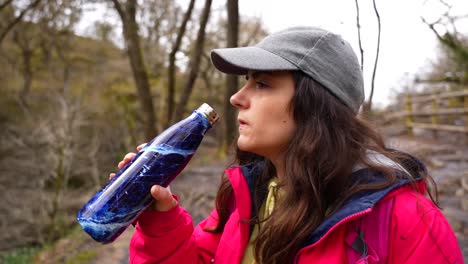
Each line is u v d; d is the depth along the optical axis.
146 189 0.86
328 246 0.84
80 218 0.87
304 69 0.89
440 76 6.38
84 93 10.10
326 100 0.89
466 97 7.56
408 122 9.33
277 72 0.91
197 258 1.03
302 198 0.87
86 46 12.14
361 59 1.30
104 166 8.78
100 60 12.05
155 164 0.87
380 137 0.98
